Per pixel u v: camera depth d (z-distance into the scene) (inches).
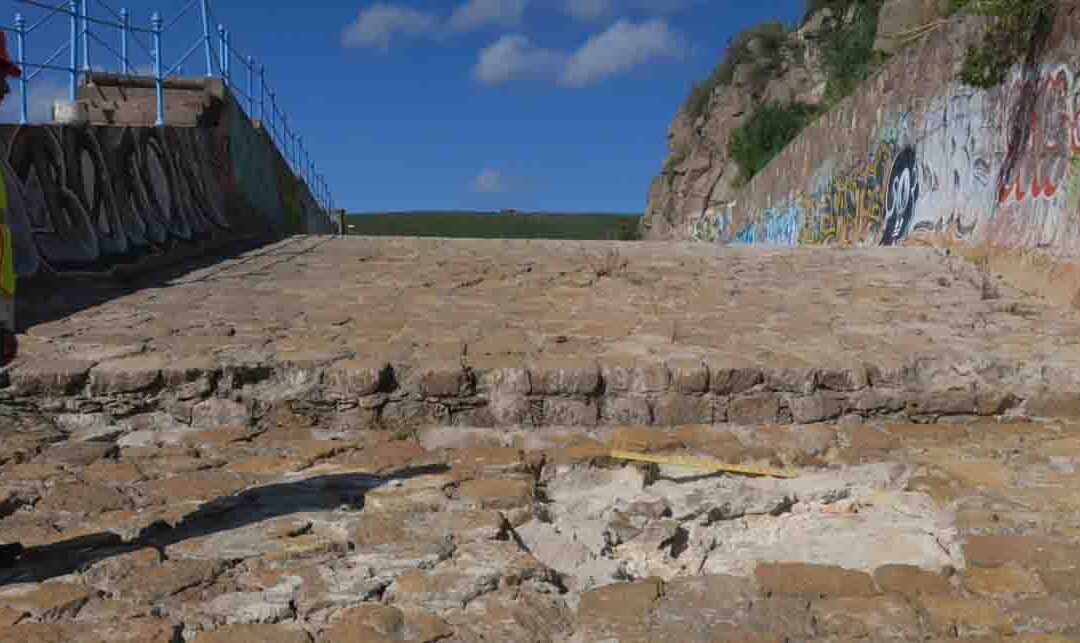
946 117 473.4
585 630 129.7
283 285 364.5
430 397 231.9
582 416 232.4
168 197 441.4
